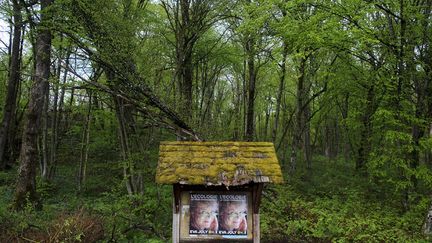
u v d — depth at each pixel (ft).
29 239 24.39
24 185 35.06
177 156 19.17
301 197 46.06
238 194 18.66
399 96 40.19
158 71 40.45
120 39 32.83
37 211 33.78
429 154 63.62
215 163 18.76
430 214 33.22
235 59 71.72
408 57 39.37
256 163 18.88
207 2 51.88
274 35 48.14
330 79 56.29
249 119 62.34
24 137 35.91
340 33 37.81
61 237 24.48
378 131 45.85
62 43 34.37
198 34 53.62
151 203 32.94
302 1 38.01
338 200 43.19
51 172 54.19
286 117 102.89
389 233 32.19
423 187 46.98
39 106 36.45
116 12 35.37
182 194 18.51
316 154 107.55
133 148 41.37
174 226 18.26
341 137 104.88
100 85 33.37
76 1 31.65
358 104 54.29
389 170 46.85
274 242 30.19
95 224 27.48
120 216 30.04
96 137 57.06
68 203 39.99
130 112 40.81
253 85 62.64
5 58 73.97
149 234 29.07
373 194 46.11
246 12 48.21
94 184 52.16
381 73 43.75
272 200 37.88
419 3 44.14
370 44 42.42
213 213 18.39
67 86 33.91
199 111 39.99
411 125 42.60
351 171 65.92
